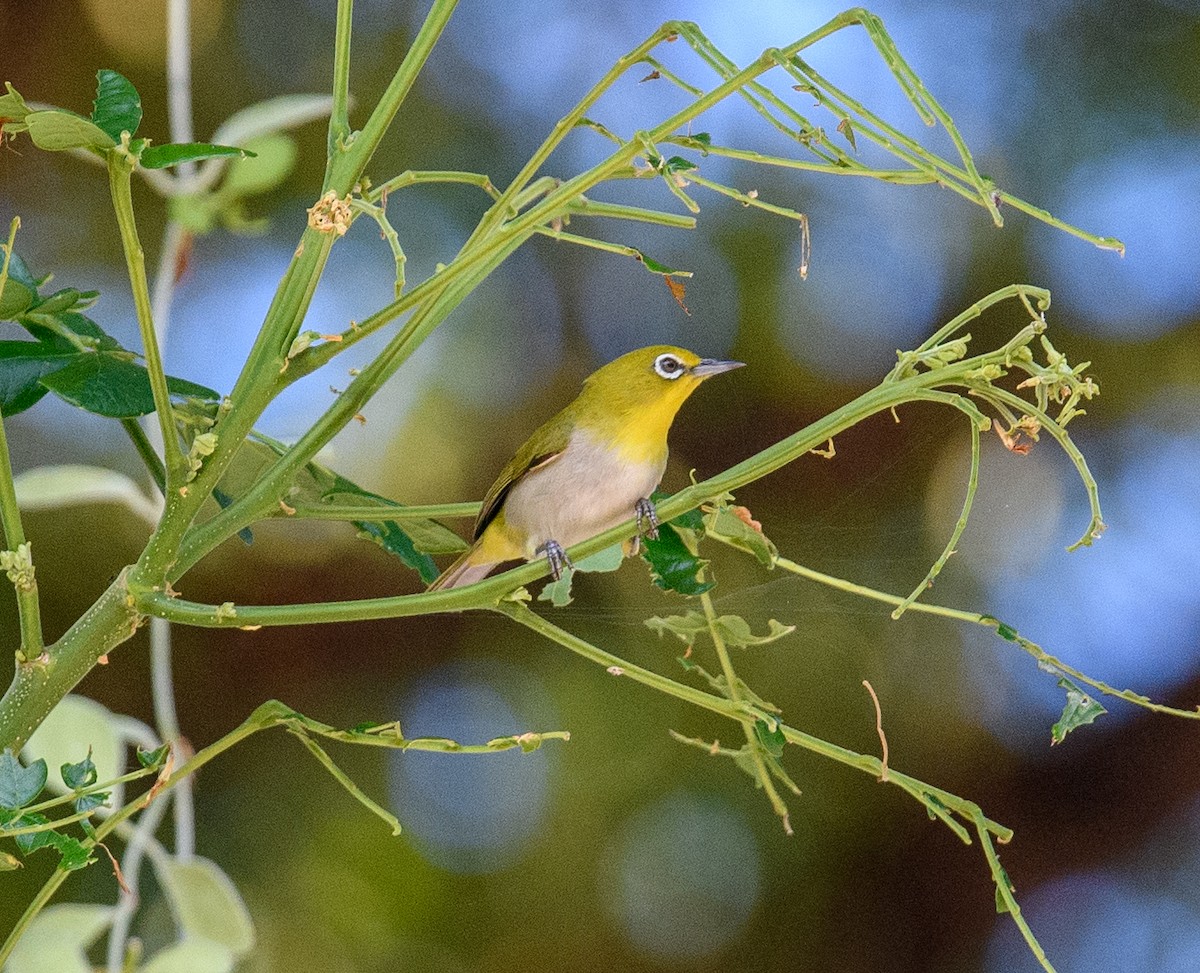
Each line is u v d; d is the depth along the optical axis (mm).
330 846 4617
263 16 4672
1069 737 4645
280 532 4637
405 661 4641
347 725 4633
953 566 4637
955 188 4289
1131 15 4680
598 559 4367
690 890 4625
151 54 4660
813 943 4629
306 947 4602
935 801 4312
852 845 4637
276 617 4293
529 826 4625
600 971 4617
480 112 4680
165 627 4395
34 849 4281
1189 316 4664
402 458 4637
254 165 4391
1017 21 4684
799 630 4625
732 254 4676
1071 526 4648
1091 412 4660
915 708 4633
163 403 4289
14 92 3957
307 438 4305
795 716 4625
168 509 4293
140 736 4367
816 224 4672
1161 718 4648
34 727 4289
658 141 4289
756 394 4664
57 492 4375
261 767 4625
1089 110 4676
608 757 4629
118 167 4129
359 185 4309
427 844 4621
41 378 4309
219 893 4371
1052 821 4648
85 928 4359
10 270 4324
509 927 4617
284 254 4648
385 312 4293
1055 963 4637
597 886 4621
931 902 4633
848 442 4656
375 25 4680
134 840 4371
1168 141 4672
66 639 4289
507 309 4668
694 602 4605
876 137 4285
